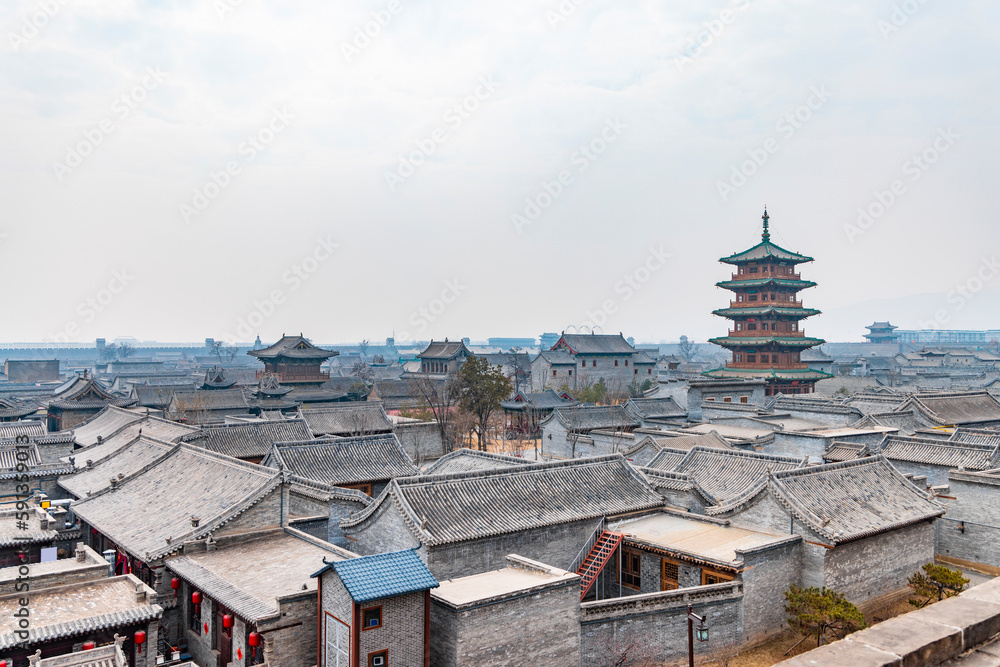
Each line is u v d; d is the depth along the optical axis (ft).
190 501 111.14
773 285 327.88
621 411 245.24
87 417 270.26
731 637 86.58
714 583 91.56
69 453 179.01
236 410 304.30
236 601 78.48
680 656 83.71
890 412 209.77
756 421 214.90
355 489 145.69
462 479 102.17
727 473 134.41
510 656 74.43
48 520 108.37
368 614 67.00
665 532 104.12
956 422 204.74
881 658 22.06
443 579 89.45
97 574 88.43
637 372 424.05
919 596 99.25
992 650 24.29
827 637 88.22
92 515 117.60
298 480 117.80
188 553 95.30
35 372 505.25
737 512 105.70
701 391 268.00
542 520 98.94
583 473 114.83
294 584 84.12
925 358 539.70
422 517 92.12
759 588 89.25
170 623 93.50
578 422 231.30
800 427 212.23
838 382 377.50
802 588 92.48
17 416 272.31
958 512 121.80
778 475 101.45
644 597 82.28
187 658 90.99
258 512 103.35
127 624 76.64
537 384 405.59
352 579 67.97
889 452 154.71
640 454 172.14
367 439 155.43
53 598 82.02
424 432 225.76
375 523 98.94
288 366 372.99
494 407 267.59
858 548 96.73
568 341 409.49
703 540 99.45
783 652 87.20
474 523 94.02
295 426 186.91
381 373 533.55
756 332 329.52
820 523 92.84
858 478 108.99
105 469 147.64
